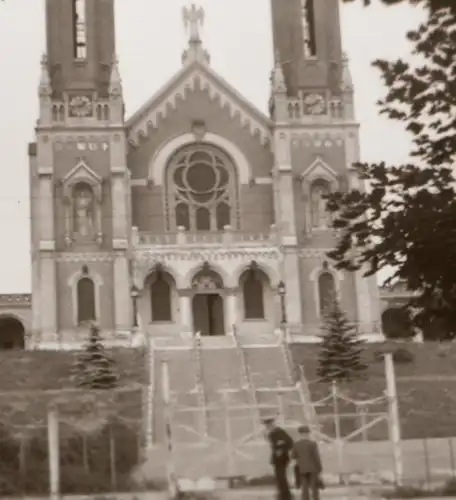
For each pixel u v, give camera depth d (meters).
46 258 87.19
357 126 92.06
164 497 37.25
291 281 88.44
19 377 72.88
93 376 70.00
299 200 90.56
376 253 23.88
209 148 93.25
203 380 71.00
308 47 95.88
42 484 39.78
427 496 35.16
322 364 70.12
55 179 88.94
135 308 86.81
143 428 49.38
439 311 23.88
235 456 44.66
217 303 89.88
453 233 22.97
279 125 91.38
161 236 89.19
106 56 92.56
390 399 38.97
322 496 35.69
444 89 22.97
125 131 91.00
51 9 92.31
